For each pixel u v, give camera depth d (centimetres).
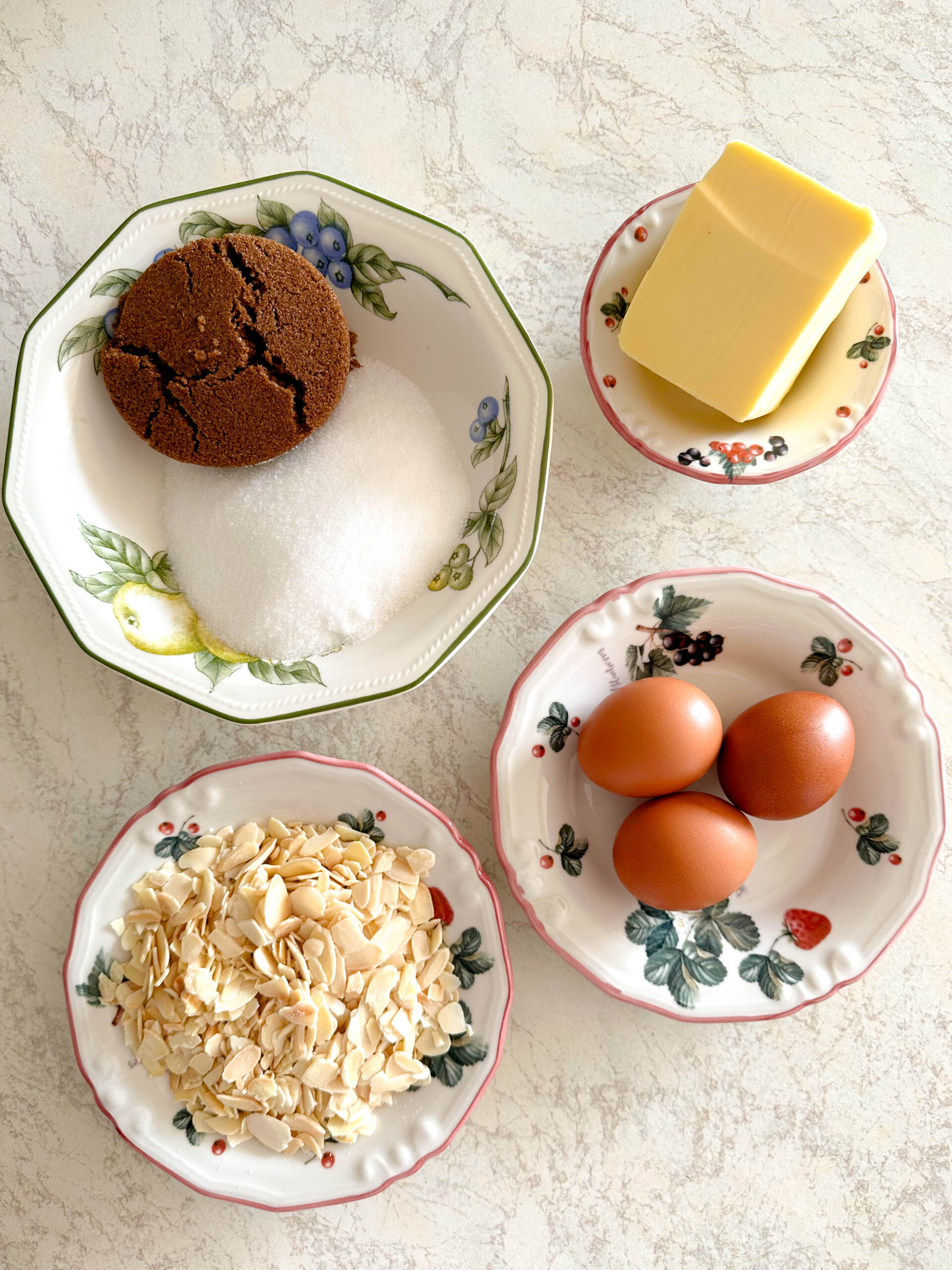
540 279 43
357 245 39
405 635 40
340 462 40
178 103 42
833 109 44
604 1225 43
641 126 43
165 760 42
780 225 38
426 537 40
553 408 43
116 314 38
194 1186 38
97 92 42
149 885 39
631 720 38
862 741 42
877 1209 43
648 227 40
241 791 39
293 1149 39
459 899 40
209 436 39
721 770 40
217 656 40
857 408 41
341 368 39
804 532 44
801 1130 43
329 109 43
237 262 37
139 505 40
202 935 38
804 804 38
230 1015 38
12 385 42
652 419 41
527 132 43
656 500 44
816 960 42
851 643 41
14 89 42
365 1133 39
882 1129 43
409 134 43
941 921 44
